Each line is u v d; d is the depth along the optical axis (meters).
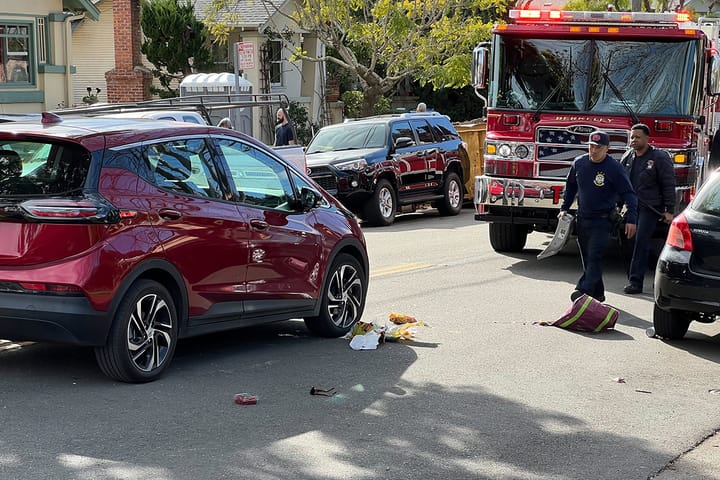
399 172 22.23
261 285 11.35
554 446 9.44
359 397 10.32
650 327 13.03
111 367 10.27
